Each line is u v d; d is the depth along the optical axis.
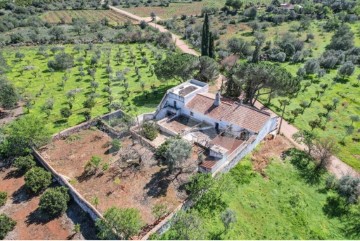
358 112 57.59
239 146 42.78
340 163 44.75
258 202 36.41
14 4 150.12
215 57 81.25
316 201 37.12
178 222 31.45
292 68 77.69
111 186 38.34
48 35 104.81
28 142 43.91
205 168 38.59
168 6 161.38
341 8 131.25
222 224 33.41
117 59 80.75
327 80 70.44
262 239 32.19
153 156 43.09
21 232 33.19
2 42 96.62
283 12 128.00
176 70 57.81
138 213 33.06
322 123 53.94
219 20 126.62
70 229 33.53
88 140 47.38
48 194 34.69
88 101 55.34
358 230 33.75
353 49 83.62
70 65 76.81
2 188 39.06
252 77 50.56
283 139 48.50
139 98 61.47
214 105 49.88
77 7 159.00
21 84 67.50
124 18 139.38
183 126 50.09
